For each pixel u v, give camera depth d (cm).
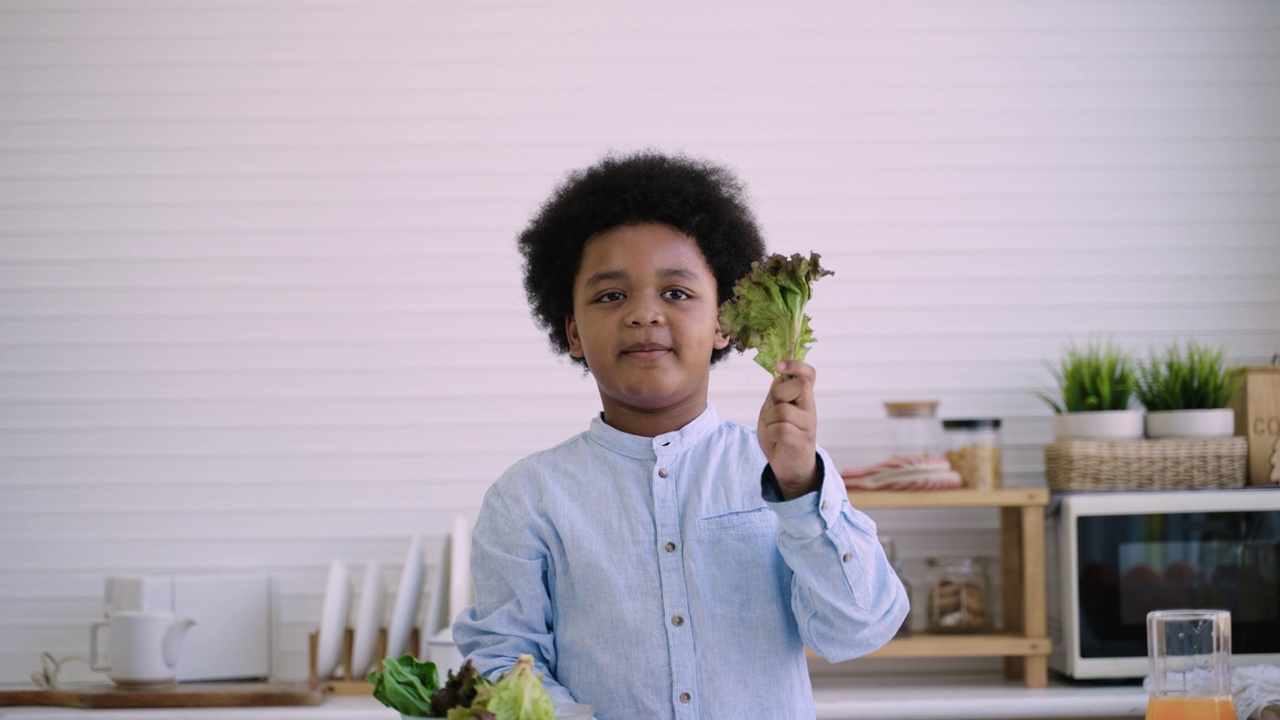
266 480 279
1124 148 286
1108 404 261
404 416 280
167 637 250
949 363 282
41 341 279
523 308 282
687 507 124
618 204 126
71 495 277
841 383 281
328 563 277
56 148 282
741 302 104
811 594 112
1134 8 288
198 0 284
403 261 282
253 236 282
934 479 250
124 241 281
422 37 285
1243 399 261
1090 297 284
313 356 281
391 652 250
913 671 270
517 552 126
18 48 283
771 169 284
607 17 286
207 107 283
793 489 107
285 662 274
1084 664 244
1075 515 245
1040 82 287
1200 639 123
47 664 267
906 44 287
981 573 259
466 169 284
